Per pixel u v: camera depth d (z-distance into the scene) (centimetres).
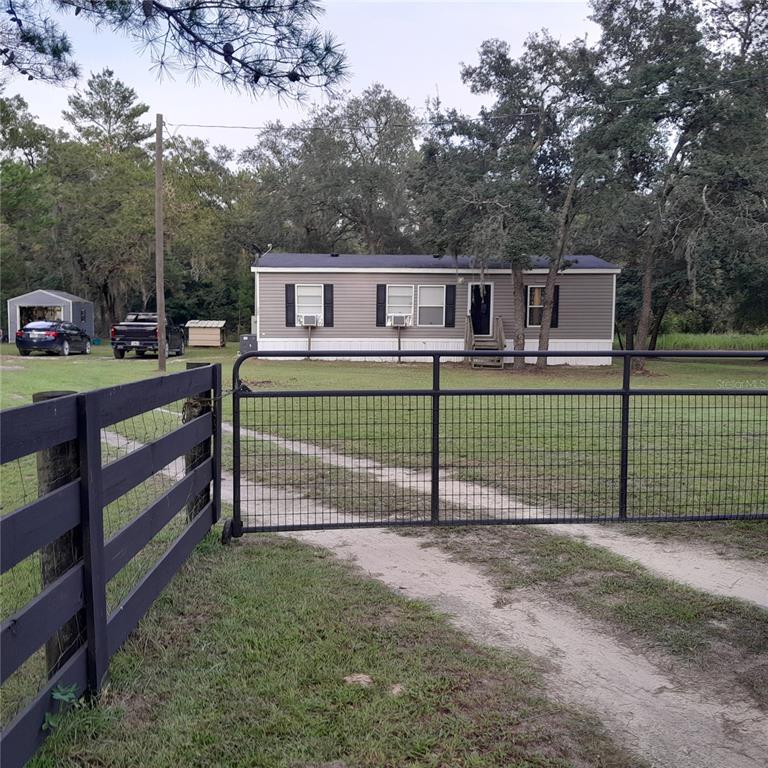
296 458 683
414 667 279
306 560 405
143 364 1938
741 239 1773
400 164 3572
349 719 240
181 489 365
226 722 237
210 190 3816
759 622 329
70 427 227
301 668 274
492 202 1892
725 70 1806
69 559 236
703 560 416
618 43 1931
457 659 287
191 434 386
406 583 373
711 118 1809
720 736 238
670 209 1841
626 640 310
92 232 3325
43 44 445
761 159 1773
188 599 341
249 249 4088
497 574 389
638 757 225
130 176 3388
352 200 3647
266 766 214
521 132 2077
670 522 485
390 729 235
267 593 351
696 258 1797
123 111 4347
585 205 2061
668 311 3419
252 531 443
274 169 3900
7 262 3456
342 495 552
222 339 3158
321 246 3944
